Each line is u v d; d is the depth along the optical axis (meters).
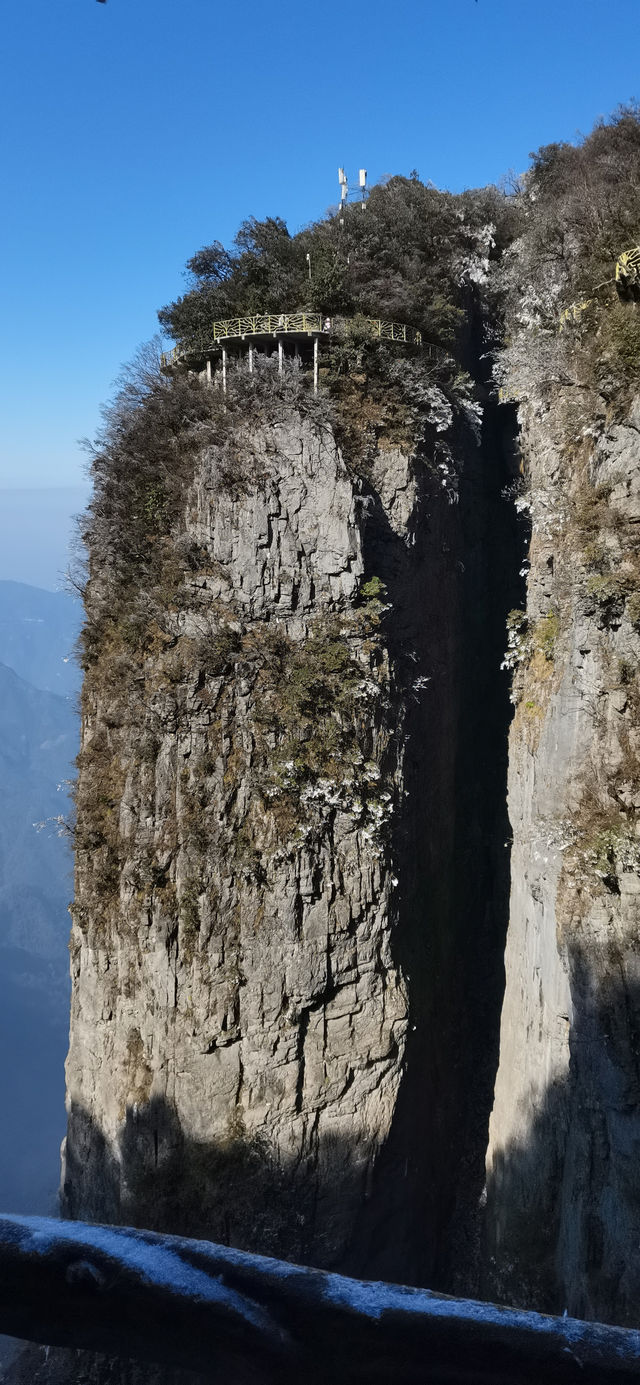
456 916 33.41
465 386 30.52
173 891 27.52
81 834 29.20
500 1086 29.62
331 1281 2.61
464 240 33.47
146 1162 27.23
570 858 22.45
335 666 27.44
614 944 20.69
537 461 28.00
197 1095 26.98
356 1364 2.41
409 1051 28.78
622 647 21.55
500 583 35.50
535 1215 24.22
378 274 29.33
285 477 27.61
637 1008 19.91
